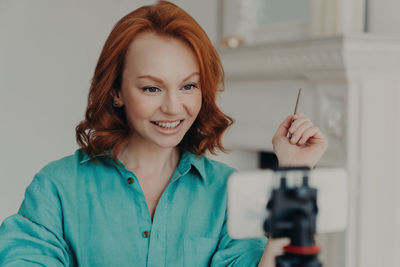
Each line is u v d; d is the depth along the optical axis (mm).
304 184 635
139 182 1207
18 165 2783
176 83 1051
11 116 2744
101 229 1155
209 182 1271
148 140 1107
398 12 2184
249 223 633
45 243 1070
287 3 2693
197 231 1216
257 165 3164
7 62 2707
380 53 2039
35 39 2758
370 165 2123
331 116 2227
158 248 1166
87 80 2904
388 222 2162
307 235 627
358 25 2256
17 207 2795
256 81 2711
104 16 2916
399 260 2176
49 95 2820
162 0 1141
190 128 1247
